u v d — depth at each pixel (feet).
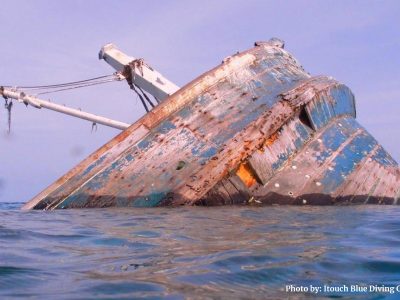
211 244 18.12
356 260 15.08
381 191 47.19
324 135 47.70
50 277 12.96
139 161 41.73
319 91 49.01
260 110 45.80
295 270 13.67
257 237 19.92
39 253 16.76
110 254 16.47
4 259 15.53
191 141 43.04
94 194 40.34
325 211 33.96
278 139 44.34
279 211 33.63
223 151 41.96
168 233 21.56
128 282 12.32
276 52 57.00
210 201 39.93
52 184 40.86
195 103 45.60
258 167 42.04
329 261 14.85
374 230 22.41
